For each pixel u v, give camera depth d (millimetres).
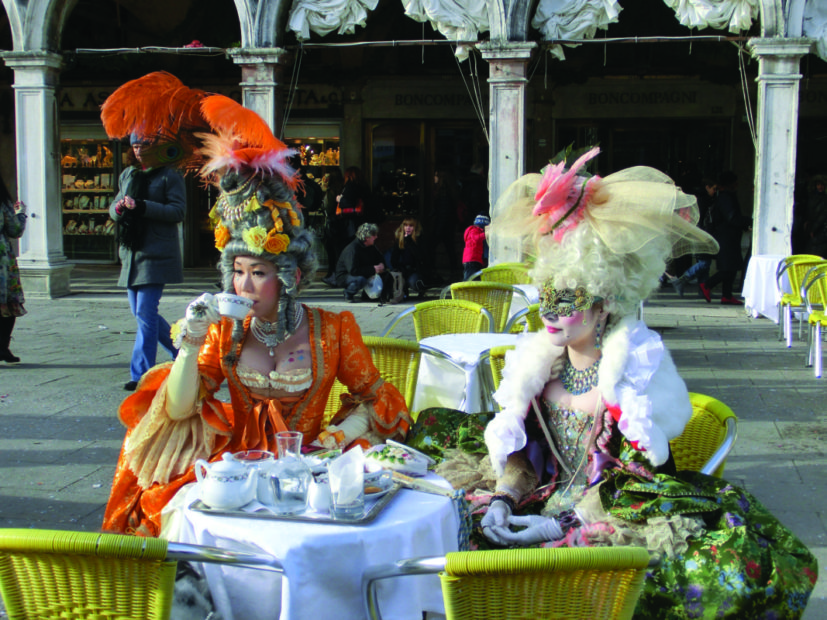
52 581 1939
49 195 11992
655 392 2564
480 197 15094
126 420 2920
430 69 15883
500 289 6426
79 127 16547
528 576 1830
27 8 11688
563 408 2793
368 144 16234
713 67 15164
